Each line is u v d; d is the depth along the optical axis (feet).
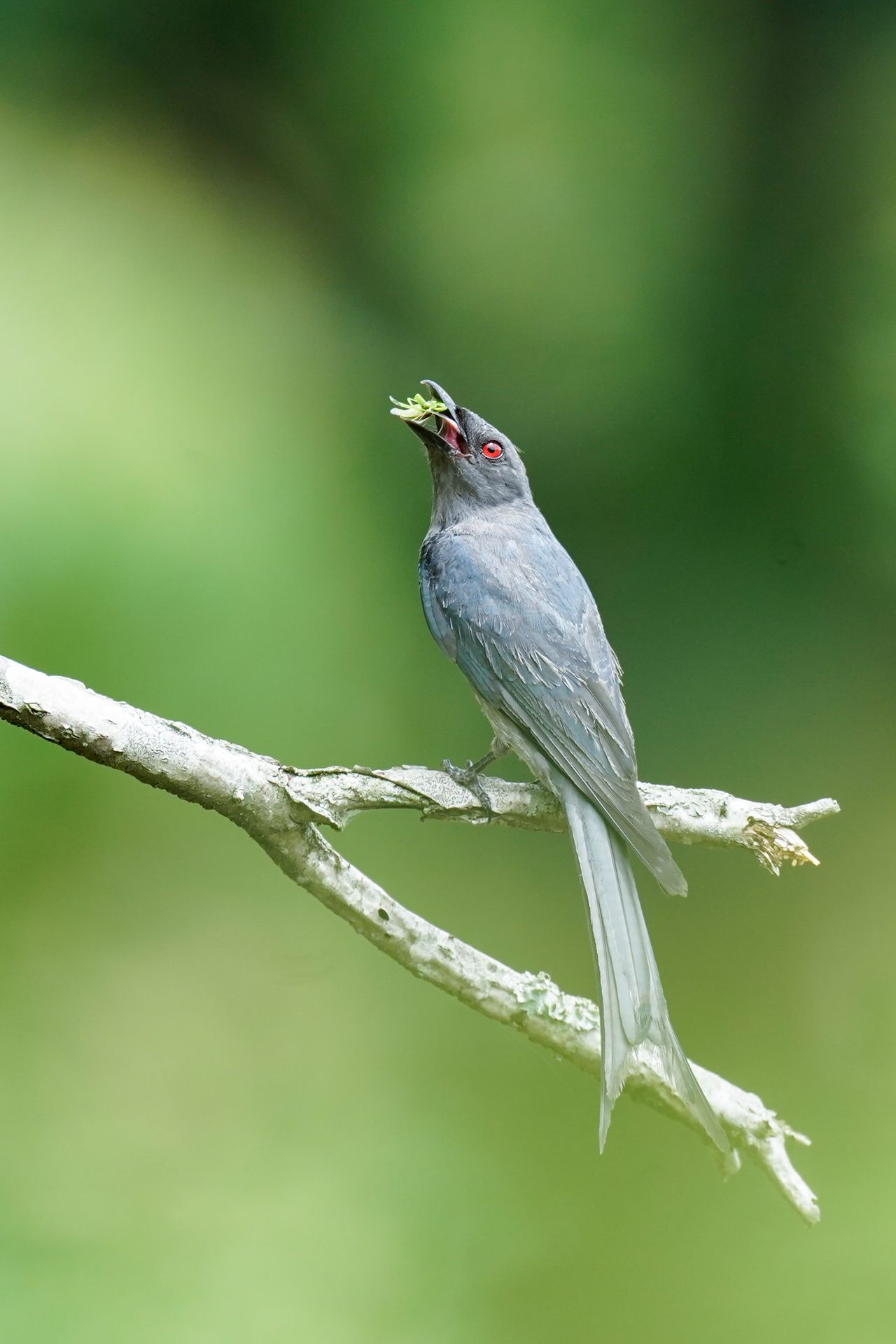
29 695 21.39
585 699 29.19
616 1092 22.44
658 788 26.20
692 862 40.75
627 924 25.38
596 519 42.04
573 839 26.61
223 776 22.16
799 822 25.41
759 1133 23.24
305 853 22.93
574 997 24.35
